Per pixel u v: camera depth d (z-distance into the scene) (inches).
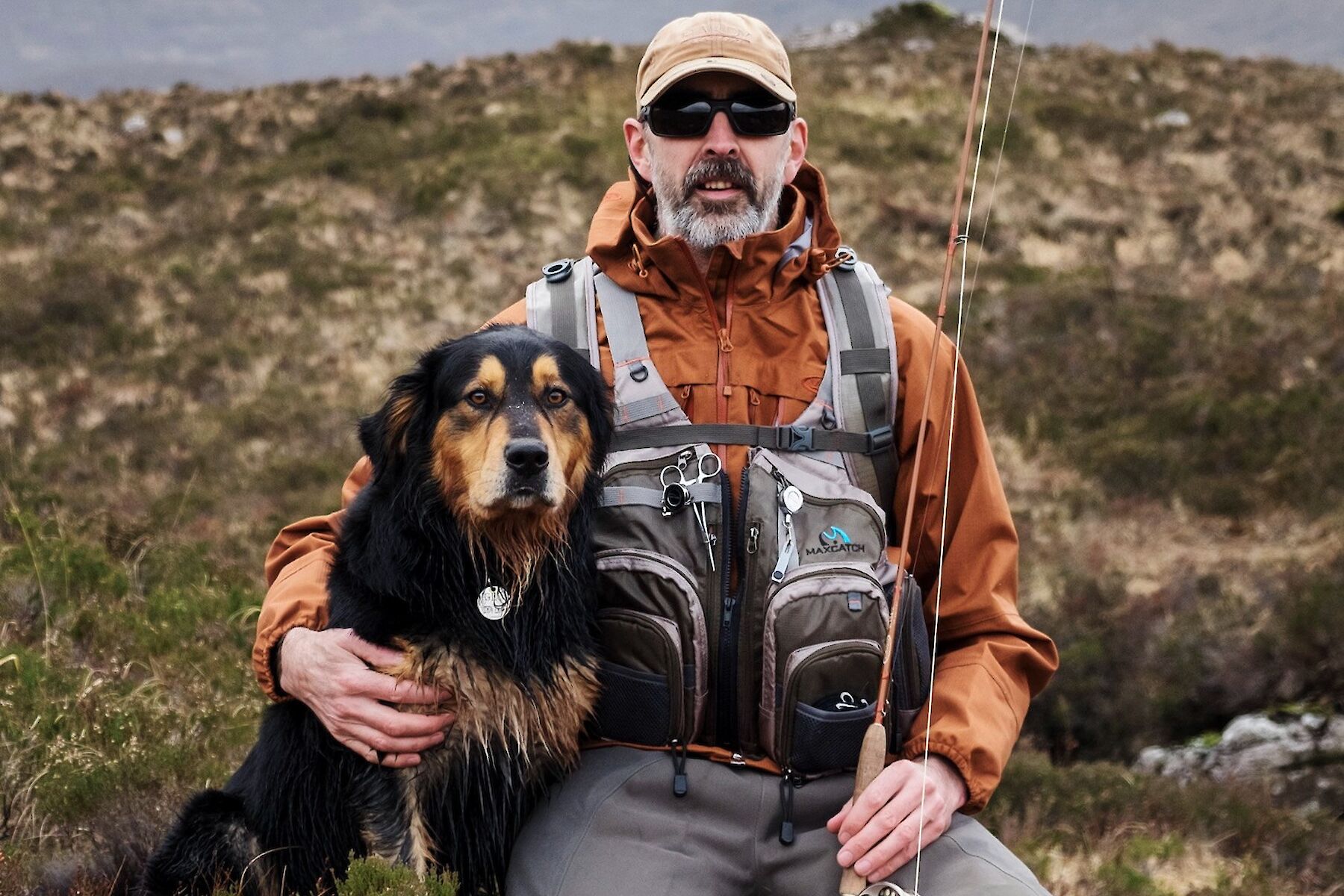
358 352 606.9
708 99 107.4
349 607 104.5
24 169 904.9
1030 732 279.1
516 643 102.8
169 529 332.8
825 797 96.9
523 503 98.9
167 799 135.0
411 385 108.3
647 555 97.7
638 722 98.0
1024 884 92.8
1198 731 281.4
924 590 113.2
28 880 118.8
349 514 111.3
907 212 749.3
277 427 492.1
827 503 98.2
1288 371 496.1
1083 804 211.2
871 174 825.5
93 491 394.0
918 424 107.8
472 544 103.7
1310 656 285.9
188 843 112.5
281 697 109.7
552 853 98.4
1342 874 200.5
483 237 783.7
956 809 95.3
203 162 937.5
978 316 573.0
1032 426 468.8
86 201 840.3
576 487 104.0
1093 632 309.3
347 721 100.1
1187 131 953.5
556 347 105.7
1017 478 431.8
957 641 109.1
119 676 187.9
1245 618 310.8
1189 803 219.8
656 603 96.7
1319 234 745.0
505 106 1000.9
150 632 211.5
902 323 110.2
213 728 168.4
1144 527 394.9
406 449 107.0
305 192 855.7
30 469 424.8
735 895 95.9
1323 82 1125.1
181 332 620.7
